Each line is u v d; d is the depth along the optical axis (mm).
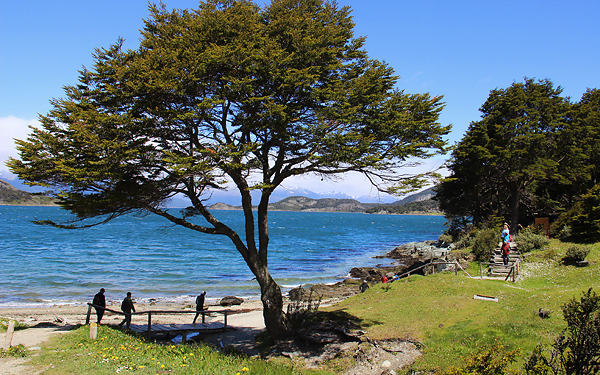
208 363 10250
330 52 11617
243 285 34906
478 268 23516
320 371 11016
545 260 22078
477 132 34750
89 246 60375
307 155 12047
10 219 125562
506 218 39969
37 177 10930
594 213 23750
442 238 49469
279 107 10375
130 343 12453
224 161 10547
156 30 12367
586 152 34281
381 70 12062
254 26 11359
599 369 5805
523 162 32062
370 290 20219
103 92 11156
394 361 11047
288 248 67438
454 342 11555
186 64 10234
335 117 11164
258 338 15578
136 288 32094
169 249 60875
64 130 10969
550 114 32312
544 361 6555
